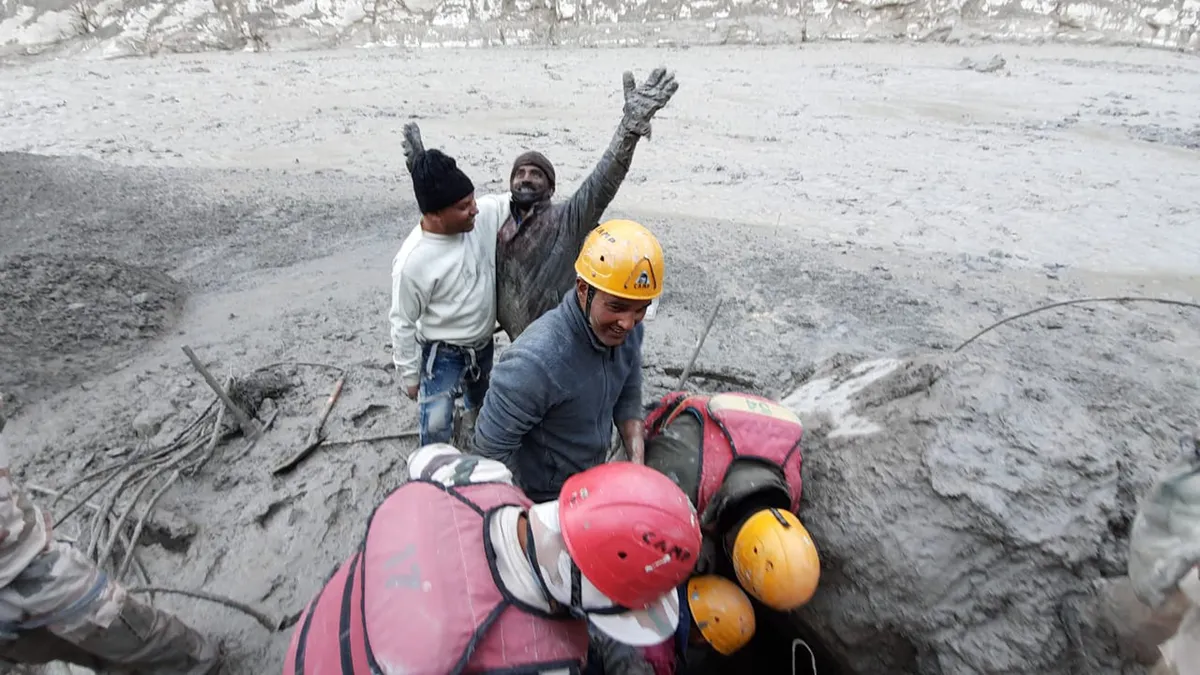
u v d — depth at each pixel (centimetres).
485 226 309
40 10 1900
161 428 407
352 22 2067
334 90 1499
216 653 270
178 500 352
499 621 143
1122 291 608
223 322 538
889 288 605
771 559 220
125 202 792
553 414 245
